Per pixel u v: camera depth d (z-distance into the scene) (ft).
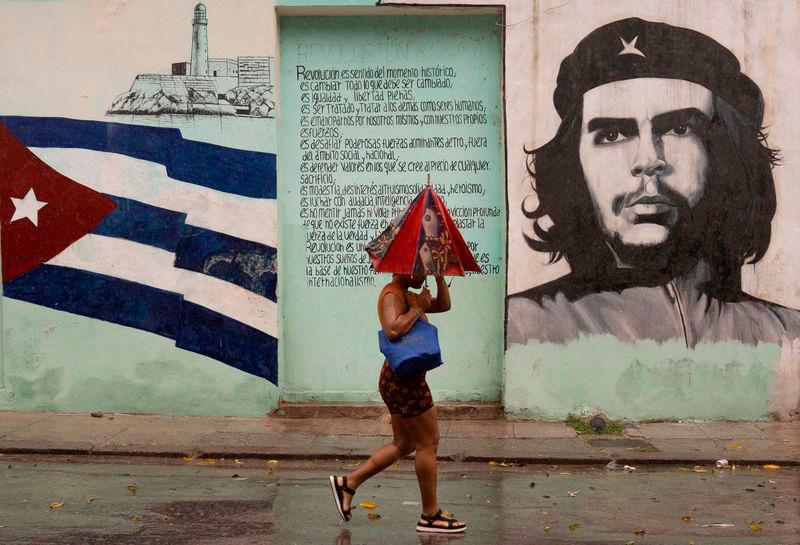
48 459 27.71
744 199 32.35
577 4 32.14
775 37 32.09
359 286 33.78
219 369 32.86
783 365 32.35
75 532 19.89
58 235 32.96
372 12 33.01
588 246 32.40
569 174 32.37
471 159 33.58
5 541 19.21
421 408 20.01
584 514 21.68
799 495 23.66
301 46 33.55
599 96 32.27
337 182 33.71
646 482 25.08
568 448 28.48
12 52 32.73
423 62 33.53
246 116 32.65
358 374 33.71
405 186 33.71
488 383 33.55
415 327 20.20
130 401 32.99
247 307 32.81
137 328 32.91
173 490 23.81
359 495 23.52
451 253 20.40
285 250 33.71
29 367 33.04
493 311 33.58
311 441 29.32
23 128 32.83
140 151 32.81
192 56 32.65
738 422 32.32
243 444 28.78
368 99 33.63
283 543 19.29
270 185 32.71
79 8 32.60
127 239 32.91
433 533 20.02
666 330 32.37
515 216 32.37
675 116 32.27
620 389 32.40
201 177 32.76
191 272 32.83
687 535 19.97
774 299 32.35
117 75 32.71
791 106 32.17
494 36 33.37
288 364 33.76
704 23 32.14
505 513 21.76
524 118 32.30
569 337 32.40
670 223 32.35
